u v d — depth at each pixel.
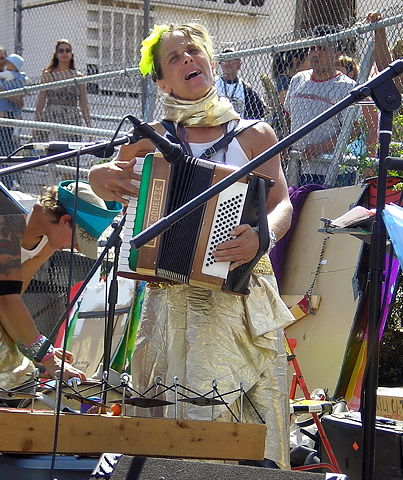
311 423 6.38
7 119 10.69
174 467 3.53
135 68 9.92
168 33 5.09
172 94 5.12
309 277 8.27
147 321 5.14
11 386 5.66
